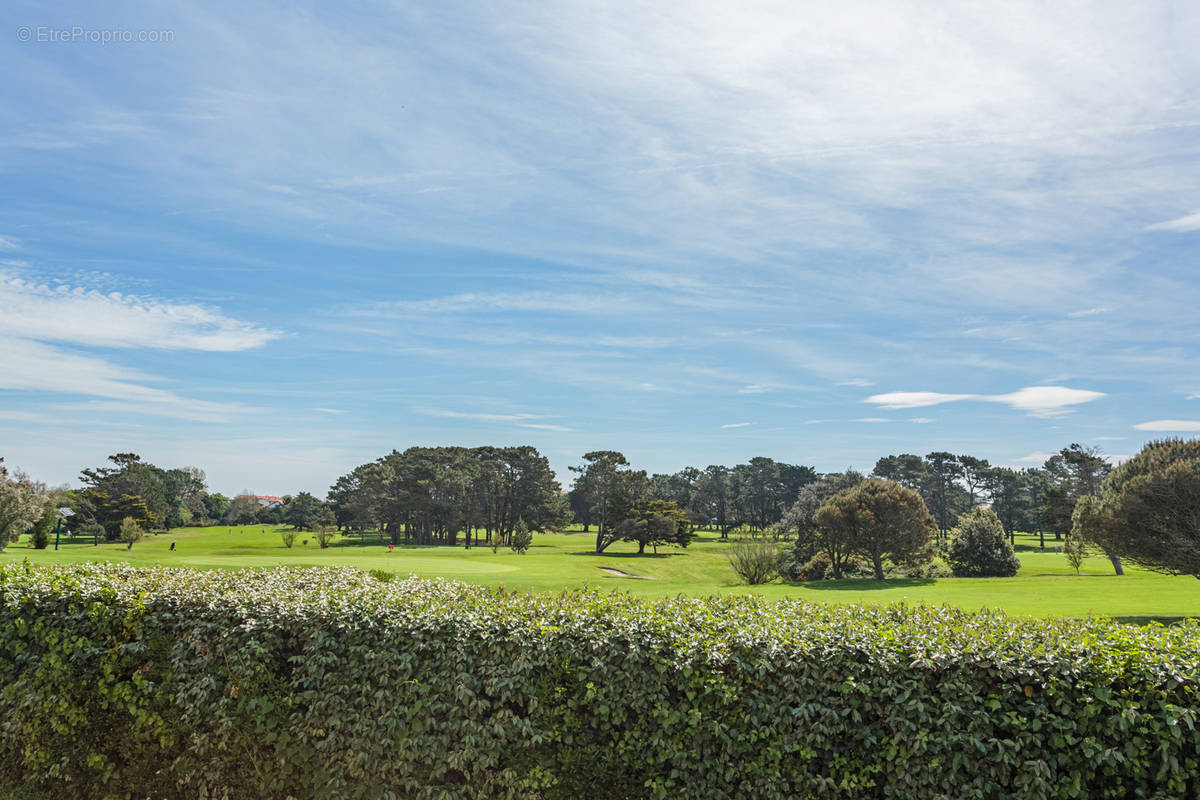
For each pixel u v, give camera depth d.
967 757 5.14
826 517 50.62
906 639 5.78
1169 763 4.75
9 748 7.98
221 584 8.19
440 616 6.65
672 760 5.77
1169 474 22.94
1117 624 6.36
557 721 6.11
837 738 5.52
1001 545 56.84
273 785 6.76
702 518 146.75
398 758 6.32
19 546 61.06
